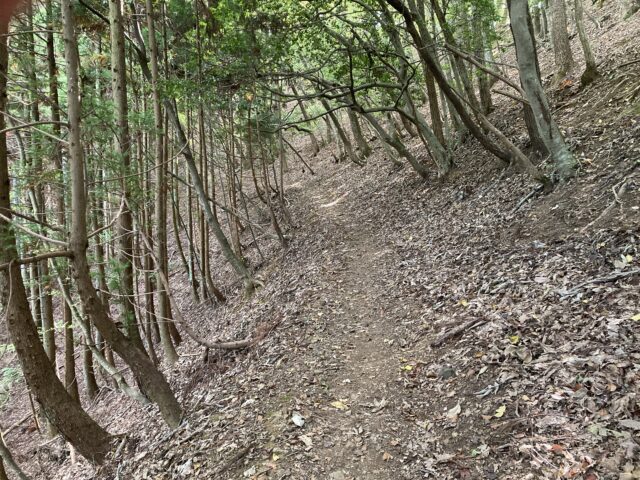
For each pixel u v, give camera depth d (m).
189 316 15.01
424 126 12.37
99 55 9.42
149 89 9.22
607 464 3.00
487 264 7.00
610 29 15.79
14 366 13.89
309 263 11.37
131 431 7.51
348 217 14.78
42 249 7.04
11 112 7.87
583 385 3.74
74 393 10.40
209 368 7.69
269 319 8.62
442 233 9.57
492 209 9.04
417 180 14.29
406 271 8.62
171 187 14.20
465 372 4.77
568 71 12.37
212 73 10.26
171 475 4.83
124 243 7.97
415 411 4.61
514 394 4.06
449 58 12.43
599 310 4.57
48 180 6.10
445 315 6.21
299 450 4.46
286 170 29.08
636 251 5.07
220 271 17.14
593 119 8.78
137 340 8.31
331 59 11.16
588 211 6.54
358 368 5.82
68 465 9.30
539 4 21.02
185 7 11.06
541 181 7.84
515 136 11.22
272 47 9.58
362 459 4.18
